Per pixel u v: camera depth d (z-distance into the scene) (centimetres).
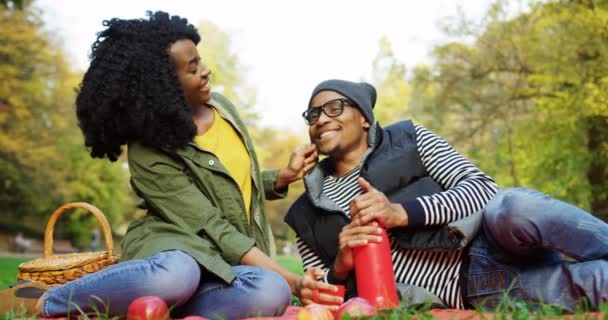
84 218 3484
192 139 300
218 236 283
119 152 309
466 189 289
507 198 267
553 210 257
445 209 280
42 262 327
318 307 229
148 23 298
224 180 299
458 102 1566
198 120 312
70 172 3106
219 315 269
